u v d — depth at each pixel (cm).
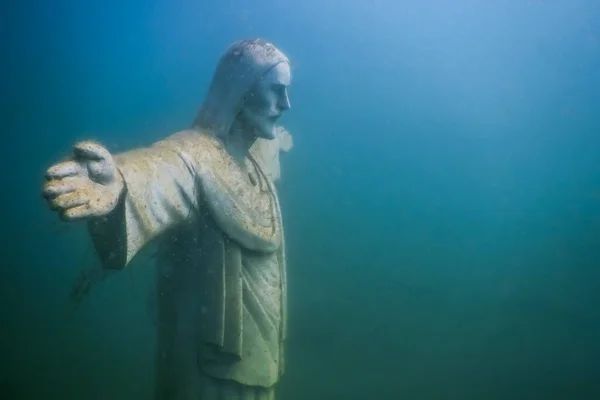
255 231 435
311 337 1669
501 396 1355
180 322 445
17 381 1309
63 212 271
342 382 1391
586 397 1356
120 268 333
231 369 440
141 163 352
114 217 313
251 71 438
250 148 504
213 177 407
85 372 1371
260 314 452
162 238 438
